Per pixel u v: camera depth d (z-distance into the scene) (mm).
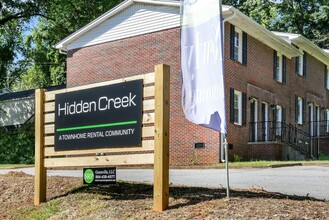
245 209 5488
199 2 6383
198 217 5496
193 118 6441
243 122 18516
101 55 20781
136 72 19344
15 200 8359
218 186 8609
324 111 29625
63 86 31625
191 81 6465
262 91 20531
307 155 21875
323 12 36625
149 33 19078
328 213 5164
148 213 6105
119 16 20312
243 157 18188
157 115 6430
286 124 22344
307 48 26094
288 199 6238
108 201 7066
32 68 41594
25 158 28172
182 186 7898
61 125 7926
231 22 17844
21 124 32281
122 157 6973
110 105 7188
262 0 35875
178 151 17344
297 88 25172
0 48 30844
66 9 30172
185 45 6531
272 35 20000
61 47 22219
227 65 17500
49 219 6922
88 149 7477
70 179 9109
